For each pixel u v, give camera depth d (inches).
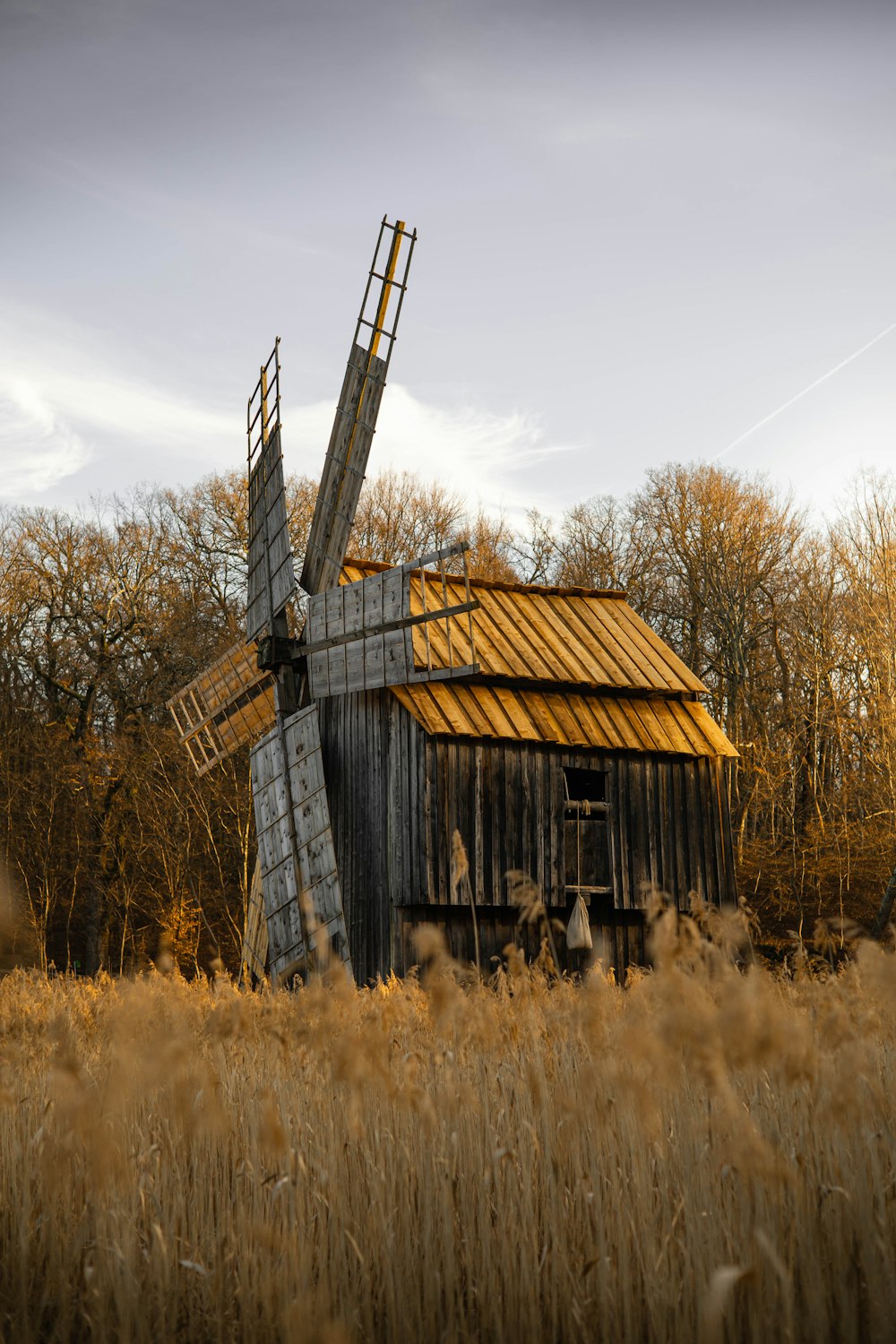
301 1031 256.8
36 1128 239.6
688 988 157.3
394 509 2154.3
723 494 1973.4
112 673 1828.2
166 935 1652.3
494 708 904.3
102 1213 189.0
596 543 2193.7
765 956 1061.1
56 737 1776.6
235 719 1084.5
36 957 1588.3
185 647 1851.6
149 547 1968.5
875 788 1640.0
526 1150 207.2
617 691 980.6
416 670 836.6
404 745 889.5
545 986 291.0
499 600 1018.7
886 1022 234.5
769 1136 194.1
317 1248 192.7
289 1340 151.7
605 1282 169.6
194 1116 194.4
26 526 1910.7
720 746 976.9
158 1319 184.2
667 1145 197.9
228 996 374.6
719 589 1929.1
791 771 1748.3
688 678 1001.5
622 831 938.7
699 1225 176.4
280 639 966.4
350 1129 210.4
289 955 908.6
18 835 1722.4
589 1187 199.6
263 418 1055.0
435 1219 197.5
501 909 891.4
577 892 905.5
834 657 1811.0
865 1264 166.1
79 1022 361.4
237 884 1788.9
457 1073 243.4
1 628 1867.6
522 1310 175.3
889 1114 205.0
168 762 1765.5
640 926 946.7
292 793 932.6
